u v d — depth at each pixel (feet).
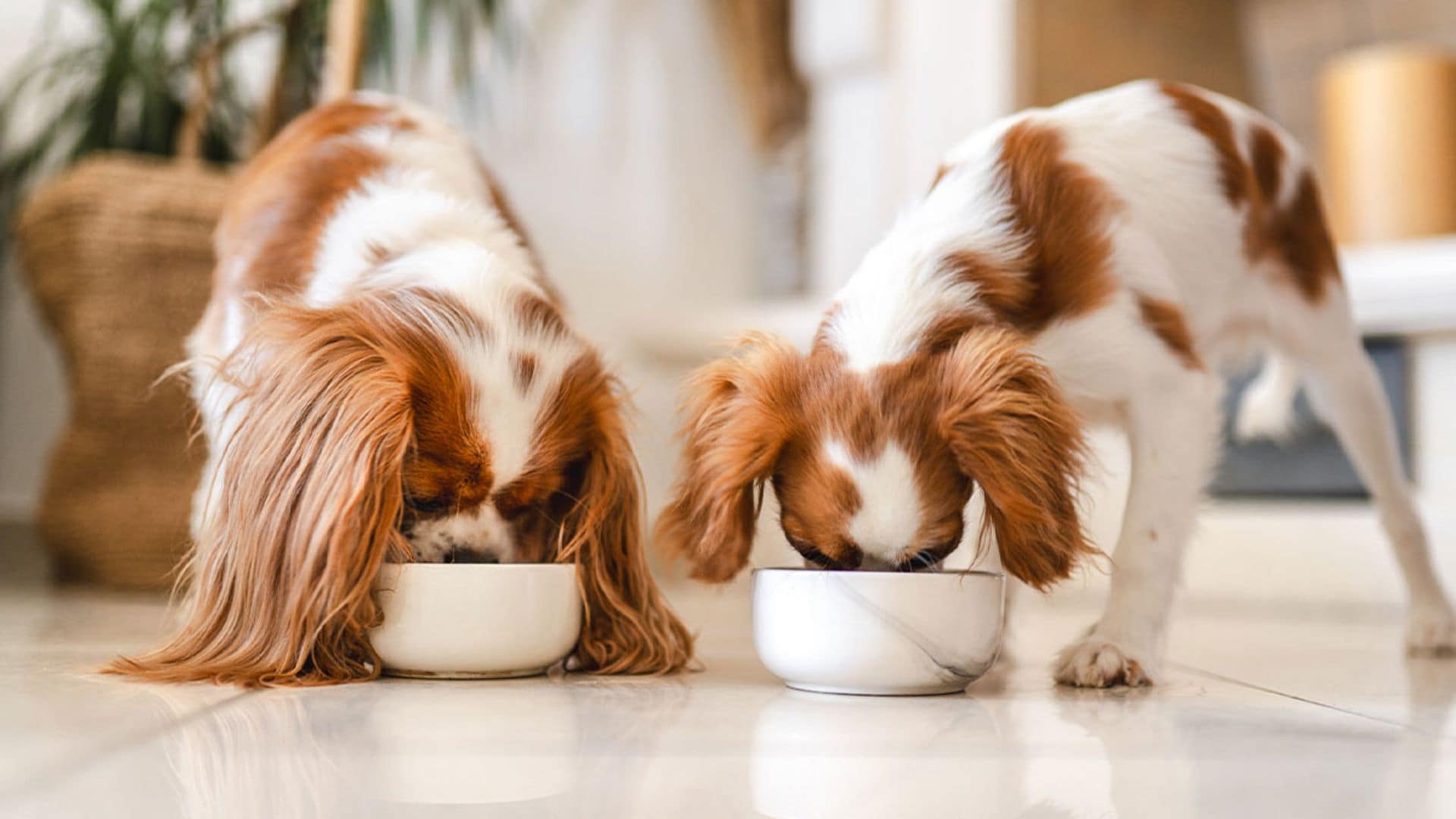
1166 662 6.61
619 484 5.74
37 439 12.82
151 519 10.00
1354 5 14.29
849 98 14.26
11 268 12.78
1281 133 6.80
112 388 10.14
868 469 4.76
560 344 5.54
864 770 3.49
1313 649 7.43
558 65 14.94
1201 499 5.68
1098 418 5.85
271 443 5.13
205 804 2.94
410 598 5.08
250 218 6.52
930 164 13.50
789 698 4.91
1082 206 5.57
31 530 12.67
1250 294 6.56
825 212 14.55
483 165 7.25
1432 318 10.75
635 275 15.35
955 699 4.96
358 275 5.73
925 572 4.91
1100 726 4.31
